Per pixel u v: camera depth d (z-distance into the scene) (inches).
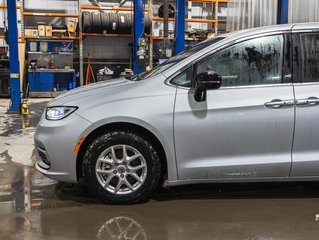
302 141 148.9
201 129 147.6
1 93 541.3
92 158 149.2
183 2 378.6
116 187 151.8
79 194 167.3
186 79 151.0
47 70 550.3
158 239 126.9
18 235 129.5
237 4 503.2
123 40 633.0
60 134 148.5
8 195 167.0
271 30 153.9
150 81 152.6
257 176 151.1
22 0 586.9
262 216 144.6
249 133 147.8
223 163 148.9
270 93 148.3
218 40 158.1
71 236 129.1
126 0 634.2
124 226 136.4
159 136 147.4
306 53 151.9
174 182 151.6
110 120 146.6
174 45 389.7
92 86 167.5
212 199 161.5
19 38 553.6
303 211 149.3
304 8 414.3
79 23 570.9
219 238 127.3
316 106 147.5
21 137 283.1
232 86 149.9
